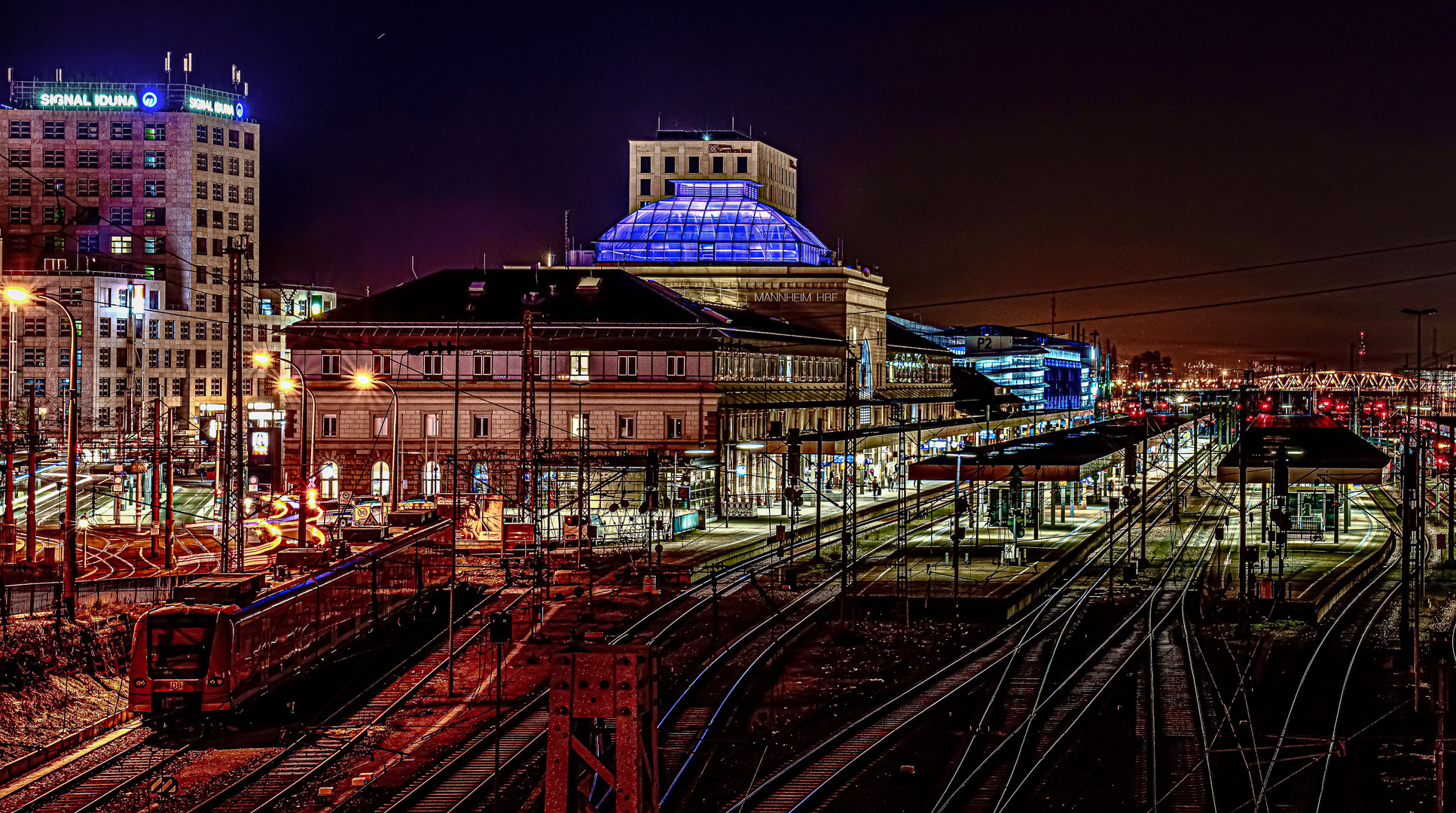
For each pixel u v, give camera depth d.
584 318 114.94
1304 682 53.03
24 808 36.50
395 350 113.75
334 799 37.31
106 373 162.12
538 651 57.25
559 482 99.50
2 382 158.88
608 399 112.94
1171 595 76.19
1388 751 42.69
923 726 45.97
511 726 44.88
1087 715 47.53
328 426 114.19
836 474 134.25
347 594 54.84
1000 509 105.69
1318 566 84.62
